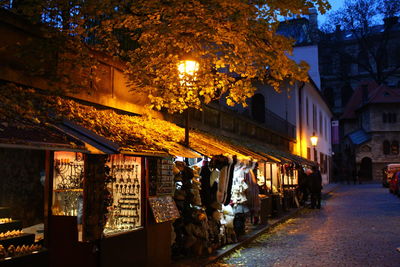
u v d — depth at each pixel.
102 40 9.36
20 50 7.22
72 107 7.39
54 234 6.38
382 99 66.44
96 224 6.29
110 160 7.84
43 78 7.70
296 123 31.53
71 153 6.66
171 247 9.01
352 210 20.66
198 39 8.36
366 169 67.19
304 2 7.26
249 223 14.80
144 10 7.63
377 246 10.65
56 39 7.45
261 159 13.32
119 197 7.70
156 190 7.95
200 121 15.20
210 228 9.78
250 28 7.67
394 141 65.94
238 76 13.42
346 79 85.25
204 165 10.28
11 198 6.44
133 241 7.20
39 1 7.23
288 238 12.19
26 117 5.70
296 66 7.94
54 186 6.53
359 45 85.56
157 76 9.07
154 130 9.41
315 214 19.12
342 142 74.88
